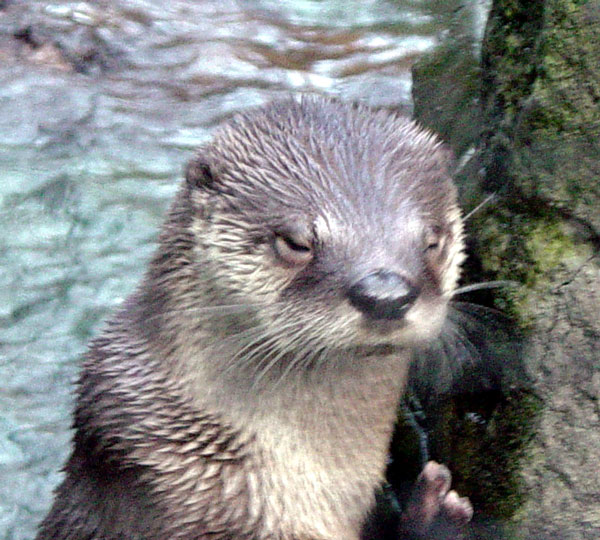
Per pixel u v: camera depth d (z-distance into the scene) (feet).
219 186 25.81
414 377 30.25
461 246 26.32
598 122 25.04
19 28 55.88
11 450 36.42
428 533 28.22
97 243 43.06
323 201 24.47
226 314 25.59
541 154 25.89
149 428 26.86
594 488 27.25
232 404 26.45
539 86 25.70
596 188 25.39
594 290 25.80
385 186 24.71
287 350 25.02
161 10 59.26
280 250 24.67
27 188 45.34
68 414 37.55
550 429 27.07
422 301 23.76
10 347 39.37
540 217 26.35
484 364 27.86
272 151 25.46
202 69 54.65
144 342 27.30
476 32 35.47
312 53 57.11
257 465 26.73
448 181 26.11
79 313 40.40
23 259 42.27
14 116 49.93
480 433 28.40
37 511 34.94
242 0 61.41
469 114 32.76
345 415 26.89
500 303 26.89
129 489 27.30
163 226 27.45
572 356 26.37
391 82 53.72
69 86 52.29
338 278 23.82
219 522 26.84
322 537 27.35
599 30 24.80
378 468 28.30
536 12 27.22
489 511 28.45
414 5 60.49
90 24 56.75
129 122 50.11
